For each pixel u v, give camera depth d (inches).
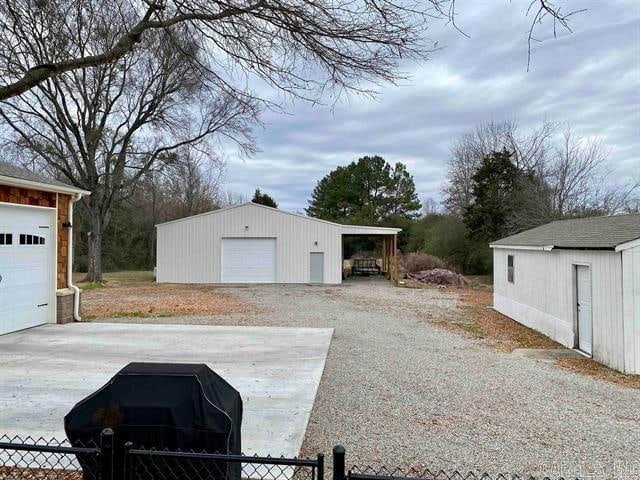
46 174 852.0
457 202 1322.6
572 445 164.1
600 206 960.3
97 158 845.8
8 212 300.2
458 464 145.2
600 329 310.5
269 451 134.2
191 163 1024.9
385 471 137.1
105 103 740.7
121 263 1349.7
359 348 318.0
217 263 867.4
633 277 283.3
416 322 453.4
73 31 146.9
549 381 254.5
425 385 234.2
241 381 203.5
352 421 180.2
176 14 136.6
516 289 491.5
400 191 1651.1
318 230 872.9
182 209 1395.2
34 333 304.5
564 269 370.3
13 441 135.2
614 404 216.4
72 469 122.9
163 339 291.6
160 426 87.4
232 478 95.7
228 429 88.1
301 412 166.1
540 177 1049.5
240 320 424.8
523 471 142.3
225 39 141.6
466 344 354.3
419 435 168.1
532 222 987.3
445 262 1162.0
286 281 869.2
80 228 1233.4
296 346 276.4
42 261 336.5
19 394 177.0
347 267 1220.5
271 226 868.6
